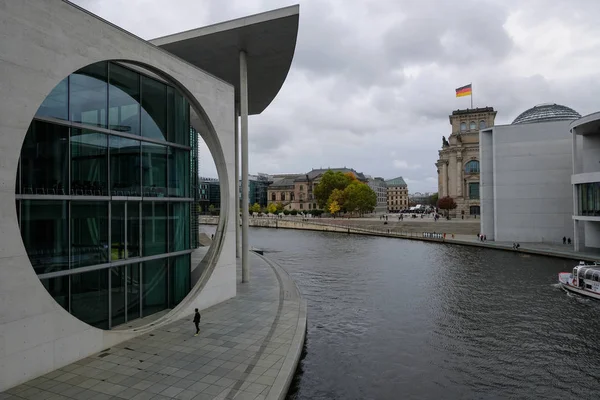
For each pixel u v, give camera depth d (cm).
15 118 1088
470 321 1983
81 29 1287
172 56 1703
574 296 2408
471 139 9331
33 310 1127
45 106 1277
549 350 1617
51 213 1300
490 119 9312
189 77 1808
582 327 1870
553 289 2584
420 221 7956
